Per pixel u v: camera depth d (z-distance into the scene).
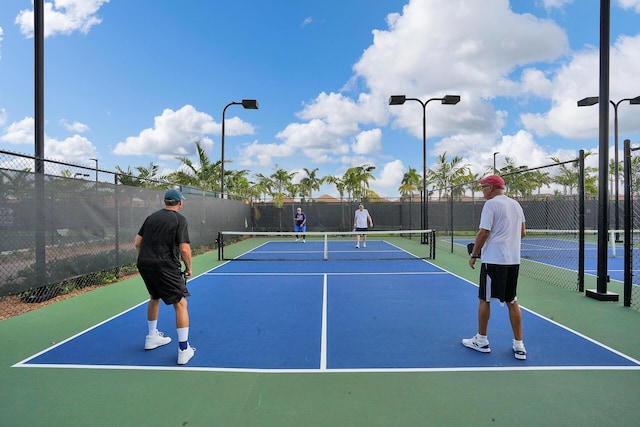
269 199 24.41
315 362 3.93
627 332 4.83
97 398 3.21
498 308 6.03
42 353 4.21
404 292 7.29
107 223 8.36
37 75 6.79
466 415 2.92
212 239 15.69
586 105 13.91
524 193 21.64
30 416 2.93
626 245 6.16
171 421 2.86
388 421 2.85
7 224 5.73
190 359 4.02
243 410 3.01
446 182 30.97
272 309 6.06
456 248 16.25
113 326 5.20
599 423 2.81
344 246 17.36
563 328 5.01
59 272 6.84
